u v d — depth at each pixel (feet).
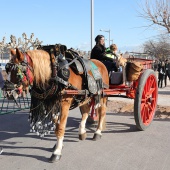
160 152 16.39
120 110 28.94
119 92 19.51
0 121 24.79
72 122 24.06
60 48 14.80
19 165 14.67
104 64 20.76
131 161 15.08
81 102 16.62
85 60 16.99
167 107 29.40
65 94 14.87
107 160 15.24
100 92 17.54
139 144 17.83
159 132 20.43
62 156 15.81
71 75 15.47
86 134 19.81
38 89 14.42
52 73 14.21
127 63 20.08
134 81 20.61
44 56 14.29
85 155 15.98
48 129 15.16
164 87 58.75
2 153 16.44
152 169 14.07
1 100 34.19
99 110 19.25
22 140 19.01
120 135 19.79
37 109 14.82
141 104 20.10
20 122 24.47
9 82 13.26
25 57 13.55
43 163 14.90
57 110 14.64
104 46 21.49
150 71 20.89
